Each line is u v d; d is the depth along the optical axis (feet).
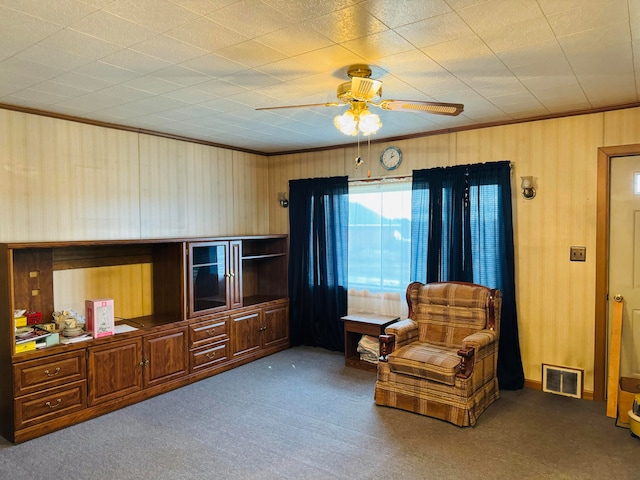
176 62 8.48
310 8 6.36
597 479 8.56
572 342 12.69
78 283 12.77
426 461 9.24
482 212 13.69
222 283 15.08
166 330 13.19
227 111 12.15
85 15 6.50
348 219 16.94
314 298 17.72
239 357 15.58
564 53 8.16
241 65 8.70
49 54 7.99
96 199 13.16
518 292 13.47
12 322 10.14
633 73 9.27
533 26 7.02
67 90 10.13
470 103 11.54
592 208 12.28
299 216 18.02
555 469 8.90
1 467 9.12
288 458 9.41
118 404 11.97
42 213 11.94
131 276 14.12
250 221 18.49
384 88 10.21
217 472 8.91
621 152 11.78
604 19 6.77
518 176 13.35
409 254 15.70
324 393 13.02
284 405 12.17
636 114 11.59
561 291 12.81
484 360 11.69
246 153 18.29
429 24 6.92
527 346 13.39
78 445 10.03
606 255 12.11
